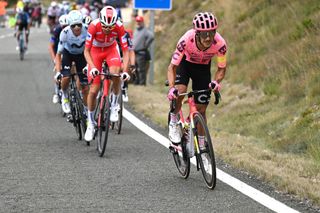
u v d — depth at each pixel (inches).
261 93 1249.4
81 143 971.9
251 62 1403.8
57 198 652.1
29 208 614.9
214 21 676.7
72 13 988.6
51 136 1026.7
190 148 719.7
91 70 853.8
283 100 1147.9
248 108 1198.9
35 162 826.8
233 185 702.5
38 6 5167.3
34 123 1147.3
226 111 1242.6
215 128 1124.5
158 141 979.3
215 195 666.2
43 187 696.4
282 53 1302.9
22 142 968.9
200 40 685.9
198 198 655.1
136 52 1695.4
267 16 1541.6
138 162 832.3
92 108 909.2
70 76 1016.9
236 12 1718.8
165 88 1598.2
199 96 740.0
